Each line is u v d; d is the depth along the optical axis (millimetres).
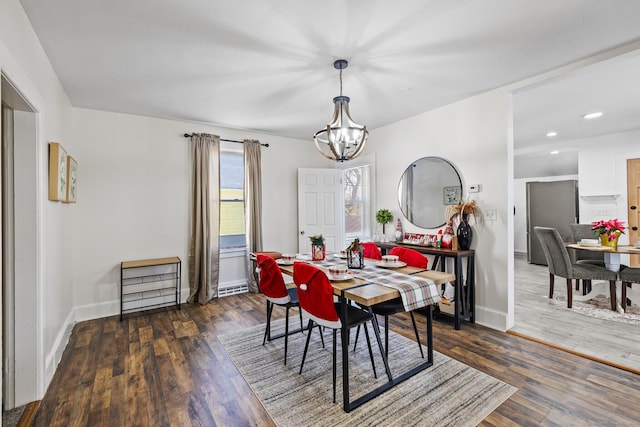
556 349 2561
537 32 2004
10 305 1869
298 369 2289
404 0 1695
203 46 2174
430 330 2314
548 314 3410
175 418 1760
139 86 2846
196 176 3943
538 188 6352
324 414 1789
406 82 2809
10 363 1860
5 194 1877
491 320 3072
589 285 4148
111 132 3535
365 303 1713
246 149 4352
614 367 2264
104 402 1902
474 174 3195
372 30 1984
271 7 1756
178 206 3936
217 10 1780
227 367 2322
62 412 1811
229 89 2939
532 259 6457
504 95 2916
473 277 3189
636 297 3930
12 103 1823
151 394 1985
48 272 2219
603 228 3725
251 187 4363
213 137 4078
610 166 4902
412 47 2193
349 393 1974
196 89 2934
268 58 2348
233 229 4426
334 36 2053
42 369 1955
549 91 3141
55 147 2271
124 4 1719
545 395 1933
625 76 2791
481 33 2018
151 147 3770
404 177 3957
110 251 3514
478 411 1791
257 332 2984
